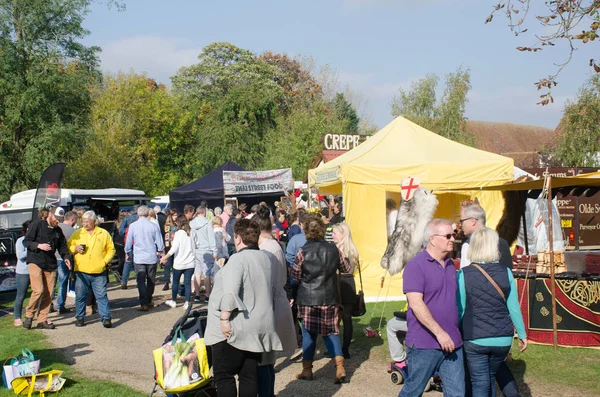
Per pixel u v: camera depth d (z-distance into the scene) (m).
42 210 9.82
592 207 18.62
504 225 10.73
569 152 31.28
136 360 7.77
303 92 60.00
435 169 11.13
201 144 44.50
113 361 7.73
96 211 20.88
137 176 36.41
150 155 47.19
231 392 4.82
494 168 11.23
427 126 36.44
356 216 11.29
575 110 31.20
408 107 37.56
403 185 8.50
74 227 10.79
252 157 42.94
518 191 10.53
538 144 62.19
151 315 10.79
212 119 44.94
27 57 24.88
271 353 5.15
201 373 5.37
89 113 27.64
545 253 7.80
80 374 7.12
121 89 47.09
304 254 6.55
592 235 18.64
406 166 11.18
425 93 37.25
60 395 6.20
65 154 26.03
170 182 46.47
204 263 11.30
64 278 11.20
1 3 24.17
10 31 24.64
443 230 4.54
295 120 39.84
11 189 25.45
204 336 5.09
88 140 26.64
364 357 7.56
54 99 25.33
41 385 6.28
